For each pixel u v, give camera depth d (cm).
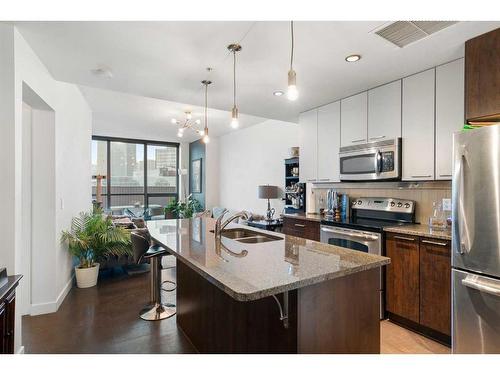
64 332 253
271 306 152
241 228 275
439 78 262
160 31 205
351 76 287
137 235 267
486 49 205
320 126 390
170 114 553
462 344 201
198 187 857
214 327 205
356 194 377
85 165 473
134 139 840
